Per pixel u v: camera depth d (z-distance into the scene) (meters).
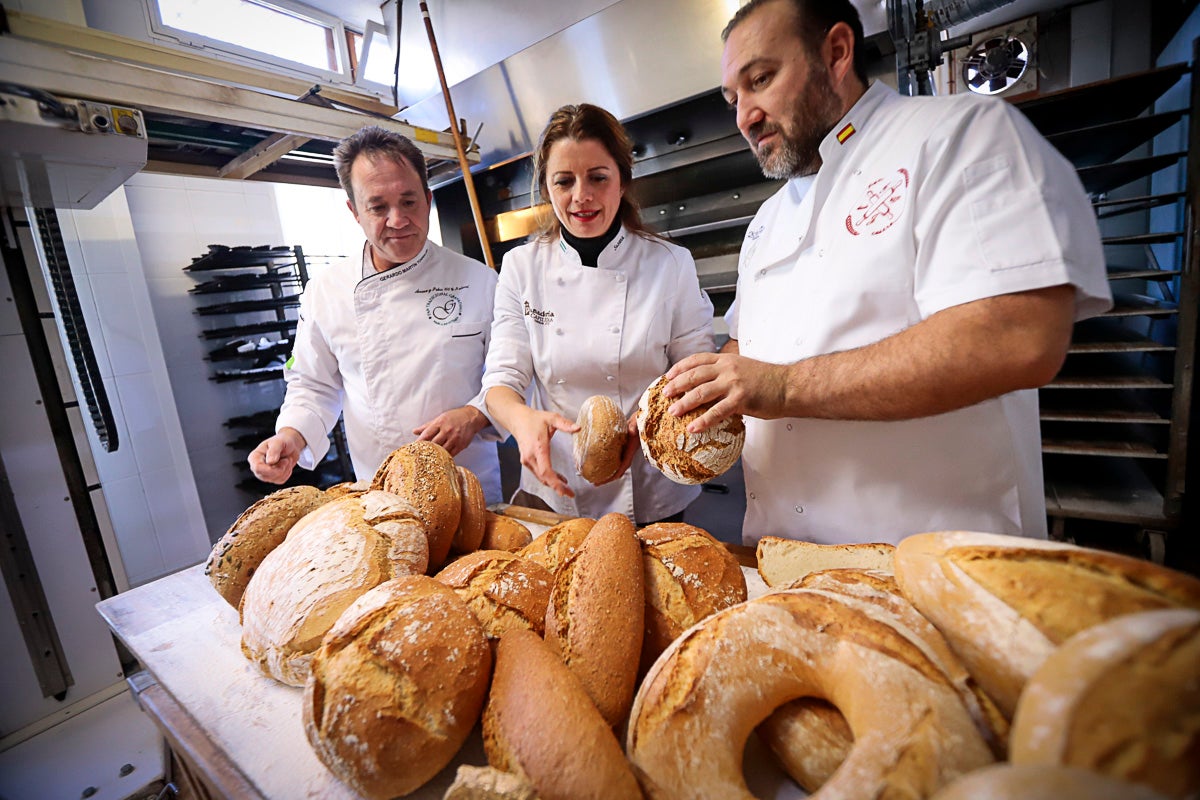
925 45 1.53
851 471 0.89
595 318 1.36
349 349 1.55
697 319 1.43
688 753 0.46
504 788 0.42
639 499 1.50
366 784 0.51
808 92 0.84
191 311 2.64
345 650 0.55
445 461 0.95
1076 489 2.01
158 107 1.25
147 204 2.51
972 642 0.43
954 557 0.46
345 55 2.83
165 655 0.82
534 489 1.56
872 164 0.82
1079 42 2.16
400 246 1.42
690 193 2.43
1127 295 2.25
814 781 0.48
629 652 0.57
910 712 0.41
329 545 0.73
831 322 0.85
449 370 1.53
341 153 1.34
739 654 0.50
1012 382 0.65
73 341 1.61
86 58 1.12
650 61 2.20
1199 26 1.89
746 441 1.05
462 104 2.73
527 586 0.68
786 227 1.00
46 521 1.62
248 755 0.62
